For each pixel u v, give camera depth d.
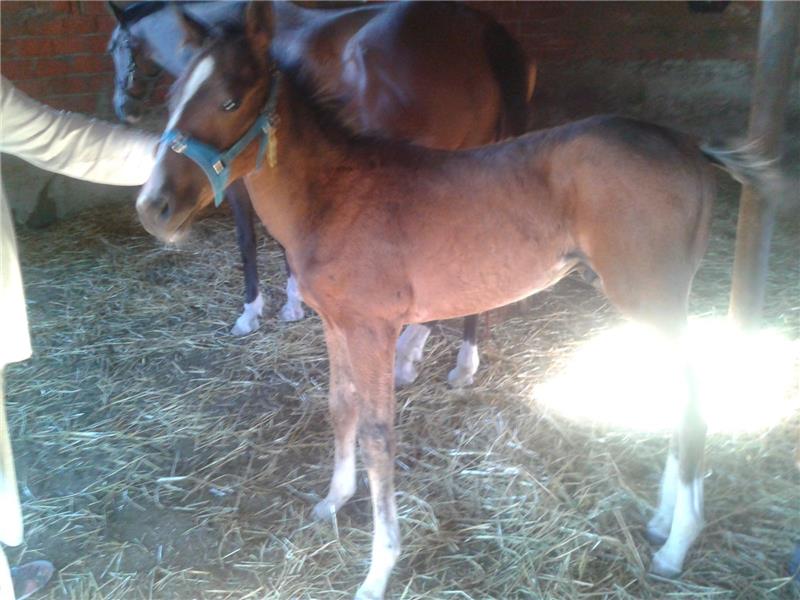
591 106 7.11
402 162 2.15
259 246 5.05
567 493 2.63
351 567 2.35
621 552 2.33
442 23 3.36
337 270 2.11
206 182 1.93
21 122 1.99
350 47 3.36
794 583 2.19
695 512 2.21
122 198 5.79
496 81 3.49
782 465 2.70
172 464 2.90
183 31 1.99
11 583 2.04
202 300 4.30
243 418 3.19
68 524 2.59
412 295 2.18
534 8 6.72
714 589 2.17
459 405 3.19
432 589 2.24
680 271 2.07
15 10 5.15
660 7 6.80
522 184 2.10
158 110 5.71
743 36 6.76
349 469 2.56
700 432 2.14
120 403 3.32
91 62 5.54
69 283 4.52
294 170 2.08
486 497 2.64
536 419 3.04
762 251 2.94
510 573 2.29
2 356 1.96
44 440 3.07
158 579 2.34
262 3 1.89
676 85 7.01
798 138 5.87
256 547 2.46
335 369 2.43
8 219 1.94
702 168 2.10
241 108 1.89
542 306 4.07
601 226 2.04
